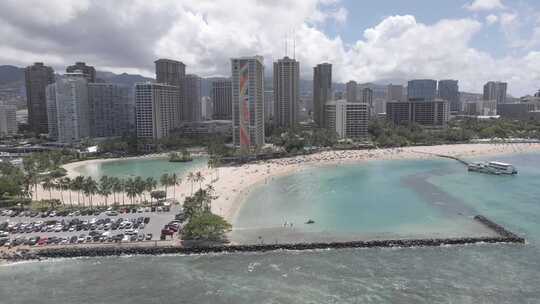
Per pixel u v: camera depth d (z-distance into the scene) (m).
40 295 126.62
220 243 163.25
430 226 185.38
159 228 180.50
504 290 125.44
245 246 159.12
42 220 194.88
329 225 188.88
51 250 155.12
